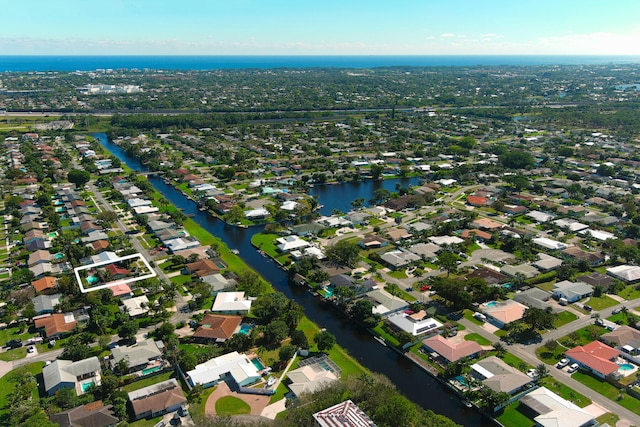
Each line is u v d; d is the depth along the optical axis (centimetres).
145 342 16238
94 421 12519
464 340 16962
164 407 13300
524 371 15112
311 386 13962
